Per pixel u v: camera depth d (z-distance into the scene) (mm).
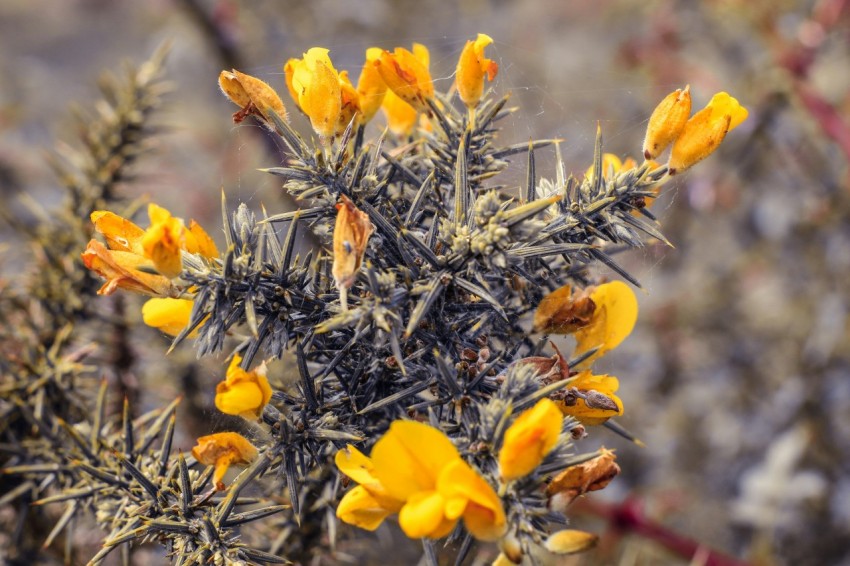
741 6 704
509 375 305
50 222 450
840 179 679
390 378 323
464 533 310
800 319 695
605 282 349
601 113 823
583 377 320
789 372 675
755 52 788
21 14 1245
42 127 1021
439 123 339
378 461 294
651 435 683
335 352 324
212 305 307
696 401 691
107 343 430
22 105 1073
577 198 318
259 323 322
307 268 319
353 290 321
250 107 328
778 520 610
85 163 444
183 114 932
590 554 518
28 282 428
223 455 313
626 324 332
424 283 309
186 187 838
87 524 421
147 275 308
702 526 640
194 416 439
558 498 302
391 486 294
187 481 322
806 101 626
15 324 419
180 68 995
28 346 405
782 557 607
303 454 316
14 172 868
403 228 308
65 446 387
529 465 291
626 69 844
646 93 825
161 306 319
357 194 319
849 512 607
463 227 310
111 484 348
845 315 659
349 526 387
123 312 431
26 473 391
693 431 677
